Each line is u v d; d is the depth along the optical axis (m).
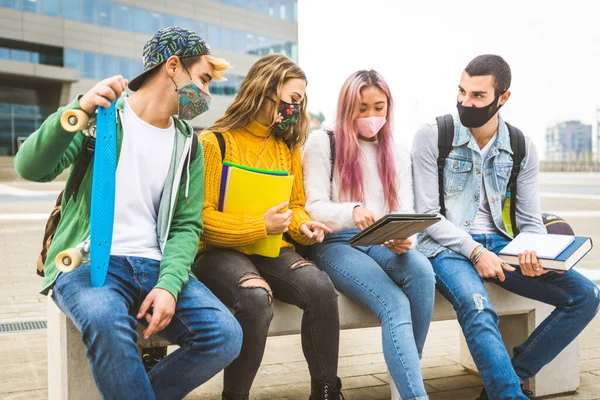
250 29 42.22
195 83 1.96
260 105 2.34
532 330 2.82
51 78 35.12
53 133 1.71
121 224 1.94
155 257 1.96
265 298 2.08
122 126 1.94
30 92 35.81
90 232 1.67
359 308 2.44
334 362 2.23
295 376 3.12
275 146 2.46
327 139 2.60
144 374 1.66
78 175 1.89
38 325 4.02
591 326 4.13
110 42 37.34
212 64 2.01
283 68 2.35
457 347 3.71
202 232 2.10
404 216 2.00
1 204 14.87
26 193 19.55
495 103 2.65
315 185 2.54
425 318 2.33
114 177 1.79
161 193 2.01
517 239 2.65
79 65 36.34
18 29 34.38
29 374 3.03
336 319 2.21
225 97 39.66
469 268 2.52
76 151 1.87
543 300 2.64
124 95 2.01
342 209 2.43
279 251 2.33
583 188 23.27
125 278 1.84
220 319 1.82
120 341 1.63
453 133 2.75
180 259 1.91
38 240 8.27
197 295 1.88
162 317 1.74
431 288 2.33
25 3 34.59
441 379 3.07
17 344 3.58
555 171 59.31
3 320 4.14
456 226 2.75
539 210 2.85
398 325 2.19
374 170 2.62
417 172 2.75
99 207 1.69
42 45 35.19
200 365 1.81
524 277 2.65
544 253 2.44
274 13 43.59
